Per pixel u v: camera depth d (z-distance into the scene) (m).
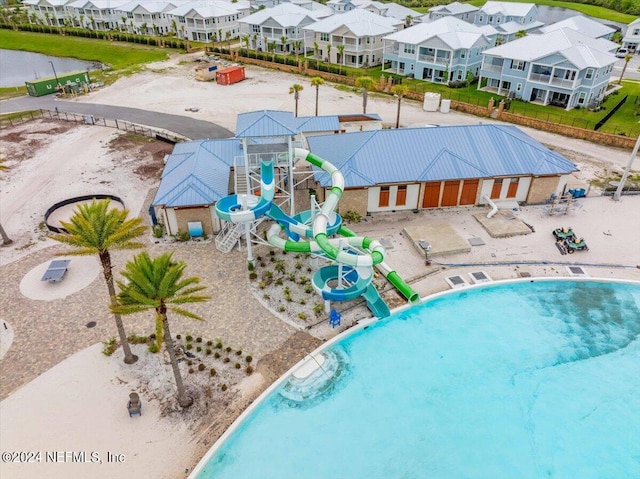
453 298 33.84
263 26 105.12
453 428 25.05
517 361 28.95
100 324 30.94
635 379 27.78
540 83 70.75
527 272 35.62
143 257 22.11
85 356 28.55
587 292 34.19
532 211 43.28
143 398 25.92
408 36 86.81
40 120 68.12
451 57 80.50
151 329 30.41
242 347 29.11
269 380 27.06
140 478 22.08
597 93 71.69
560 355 29.34
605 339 30.44
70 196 47.00
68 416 24.95
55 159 55.09
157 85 83.88
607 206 44.00
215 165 43.34
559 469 23.23
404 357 29.19
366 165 41.72
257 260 36.81
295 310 31.97
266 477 22.42
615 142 57.72
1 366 27.86
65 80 82.00
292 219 35.81
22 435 23.97
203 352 28.64
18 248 39.19
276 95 77.94
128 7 129.38
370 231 40.59
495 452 23.89
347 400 26.36
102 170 52.31
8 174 51.53
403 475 22.72
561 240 38.44
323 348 29.16
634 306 32.94
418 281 34.97
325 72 88.00
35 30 135.38
